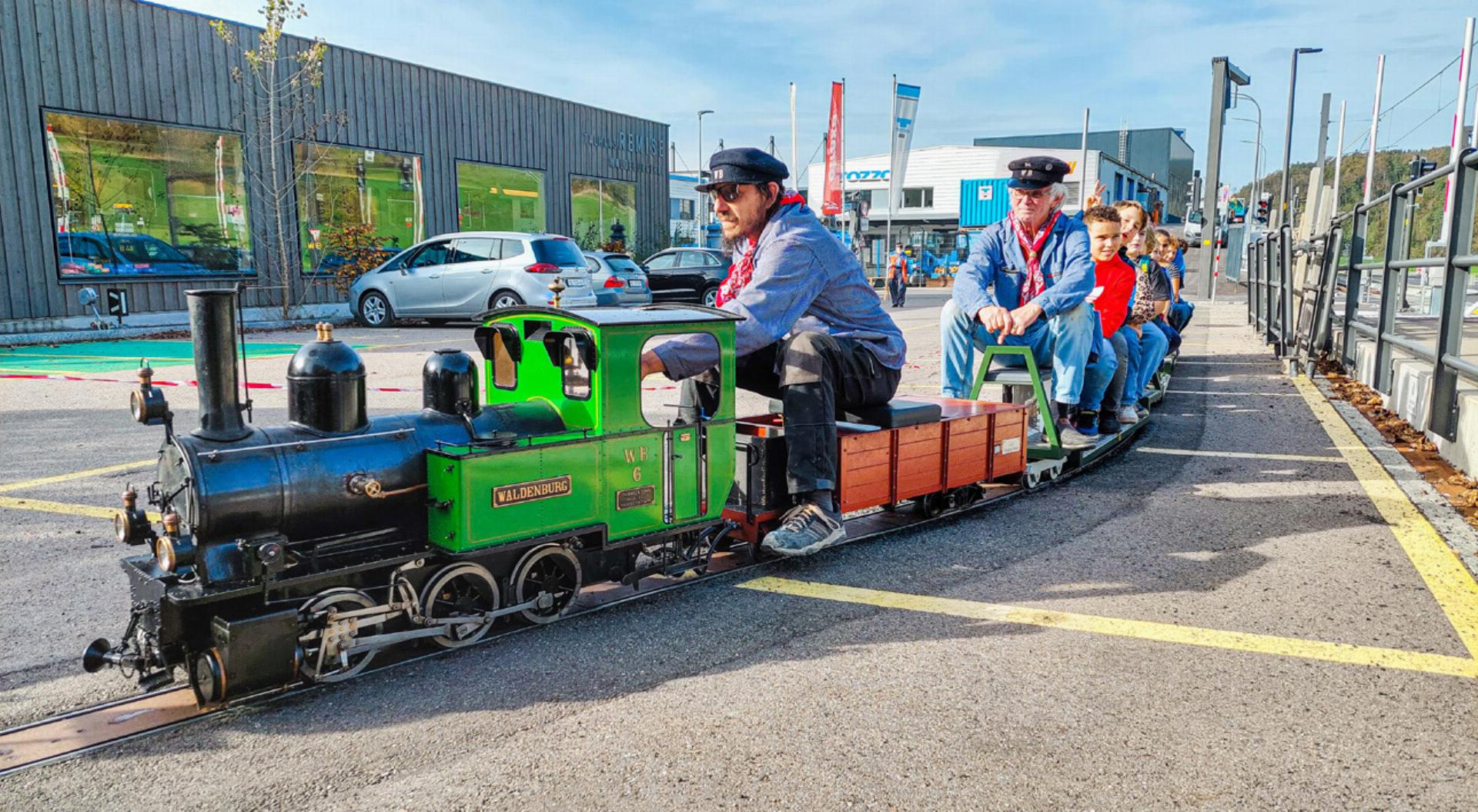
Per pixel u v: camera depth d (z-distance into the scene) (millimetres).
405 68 21516
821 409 4215
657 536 3879
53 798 2461
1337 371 11086
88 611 3760
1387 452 6648
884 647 3430
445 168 22703
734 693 3055
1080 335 5848
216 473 2887
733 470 4125
